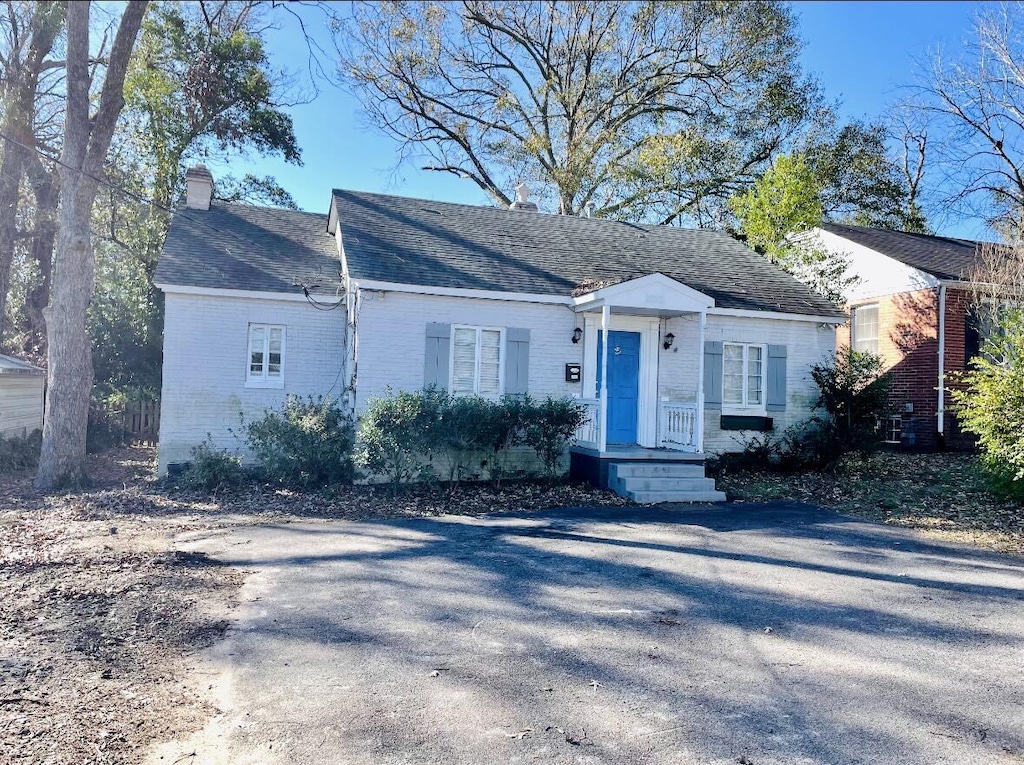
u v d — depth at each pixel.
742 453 15.66
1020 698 4.72
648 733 4.14
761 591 7.18
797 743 4.06
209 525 9.91
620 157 30.62
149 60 23.34
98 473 15.20
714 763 3.82
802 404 16.34
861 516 11.20
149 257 24.42
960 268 18.83
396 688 4.70
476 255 15.45
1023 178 19.83
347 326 14.85
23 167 22.50
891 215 31.09
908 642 5.77
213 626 5.80
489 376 14.42
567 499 12.41
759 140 30.00
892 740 4.11
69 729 3.97
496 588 7.13
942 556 8.75
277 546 8.76
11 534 9.09
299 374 14.95
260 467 13.66
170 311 14.26
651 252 17.94
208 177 18.08
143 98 24.92
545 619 6.21
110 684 4.61
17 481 13.84
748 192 25.62
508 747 3.94
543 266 15.61
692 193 30.02
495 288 14.09
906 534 9.95
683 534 9.84
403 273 13.81
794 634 5.92
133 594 6.53
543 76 31.38
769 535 9.82
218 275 14.63
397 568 7.82
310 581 7.24
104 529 9.48
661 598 6.90
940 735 4.18
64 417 12.88
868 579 7.69
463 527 10.15
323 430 12.80
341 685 4.73
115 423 19.78
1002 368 12.16
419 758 3.79
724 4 28.44
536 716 4.33
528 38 30.59
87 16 12.77
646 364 15.48
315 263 16.22
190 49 25.25
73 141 12.73
